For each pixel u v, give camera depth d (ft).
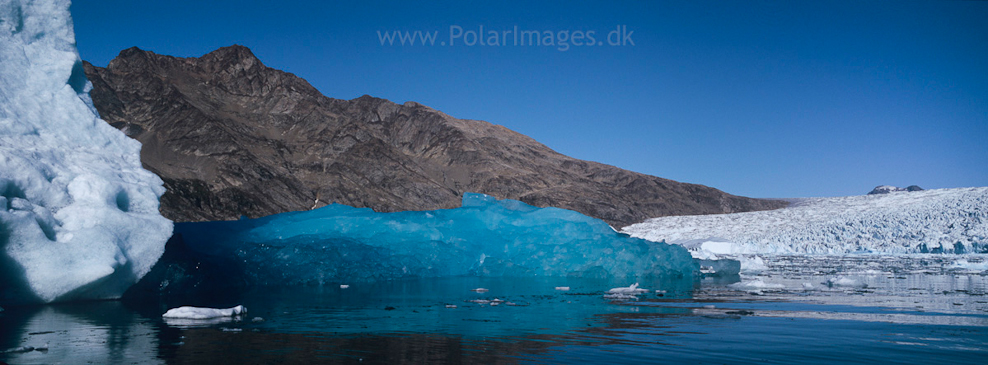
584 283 39.96
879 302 27.22
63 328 17.31
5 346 14.37
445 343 15.49
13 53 25.52
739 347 15.12
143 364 12.45
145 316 20.08
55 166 23.62
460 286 36.42
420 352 14.20
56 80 26.63
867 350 14.76
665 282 41.65
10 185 21.49
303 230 44.47
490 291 32.71
